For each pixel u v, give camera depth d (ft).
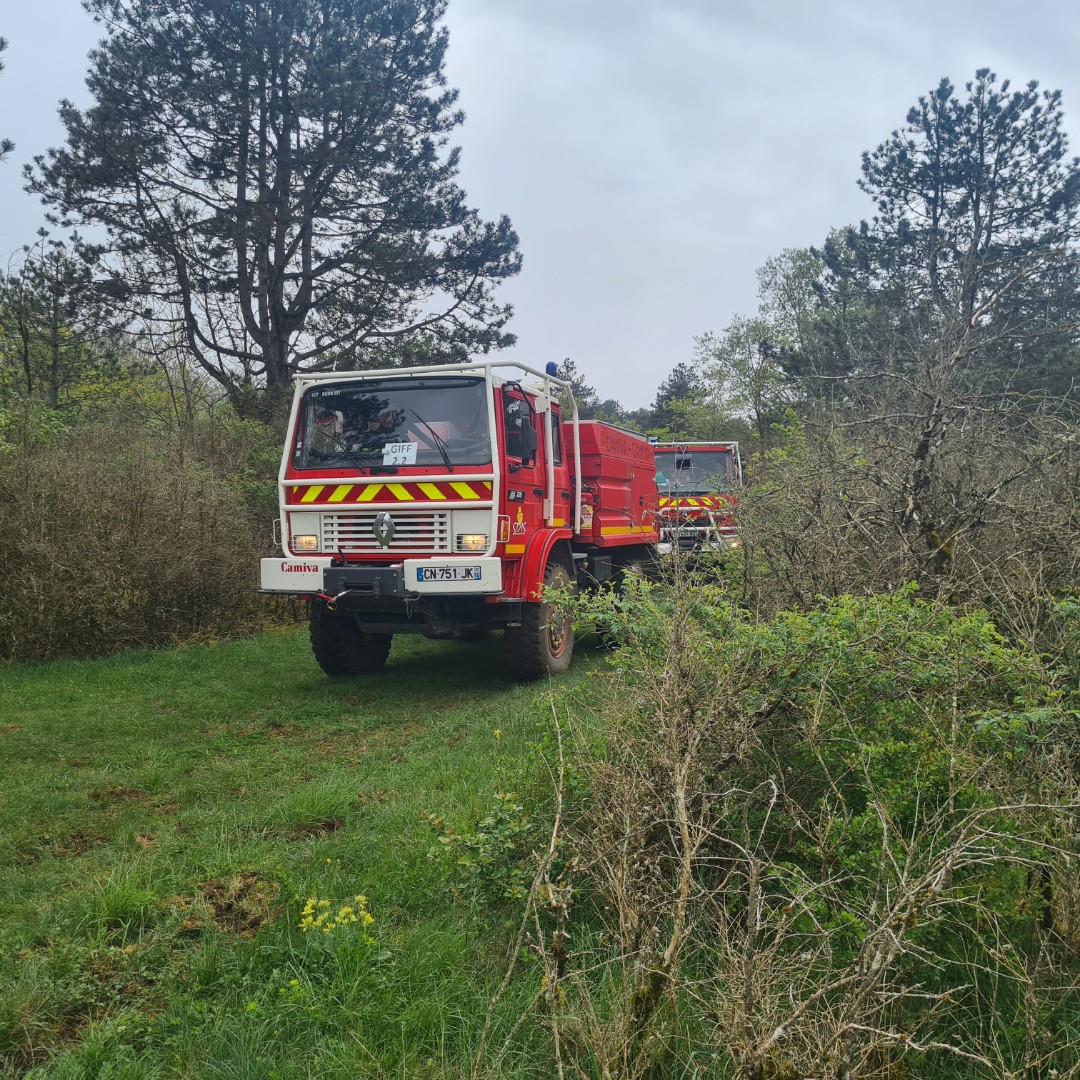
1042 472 19.07
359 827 15.47
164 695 26.22
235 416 62.44
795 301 115.55
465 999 10.11
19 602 30.40
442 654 33.65
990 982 10.16
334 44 66.95
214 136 68.90
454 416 25.91
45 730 22.30
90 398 69.00
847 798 12.40
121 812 16.87
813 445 26.11
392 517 25.80
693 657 12.28
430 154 73.41
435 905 12.36
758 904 8.89
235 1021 9.77
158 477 36.83
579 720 14.37
